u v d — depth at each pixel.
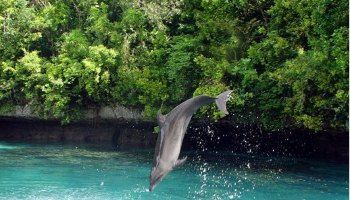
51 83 24.47
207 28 22.56
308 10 19.08
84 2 25.67
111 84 24.64
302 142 23.28
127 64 24.02
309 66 17.69
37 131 26.59
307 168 20.23
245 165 20.78
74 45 24.77
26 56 24.34
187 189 16.36
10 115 25.72
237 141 24.61
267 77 20.27
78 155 22.20
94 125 25.92
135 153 23.09
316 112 19.47
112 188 16.28
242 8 22.41
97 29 24.53
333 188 16.62
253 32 22.19
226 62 20.70
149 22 24.11
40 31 26.17
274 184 17.19
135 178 17.77
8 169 18.92
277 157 23.03
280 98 20.59
